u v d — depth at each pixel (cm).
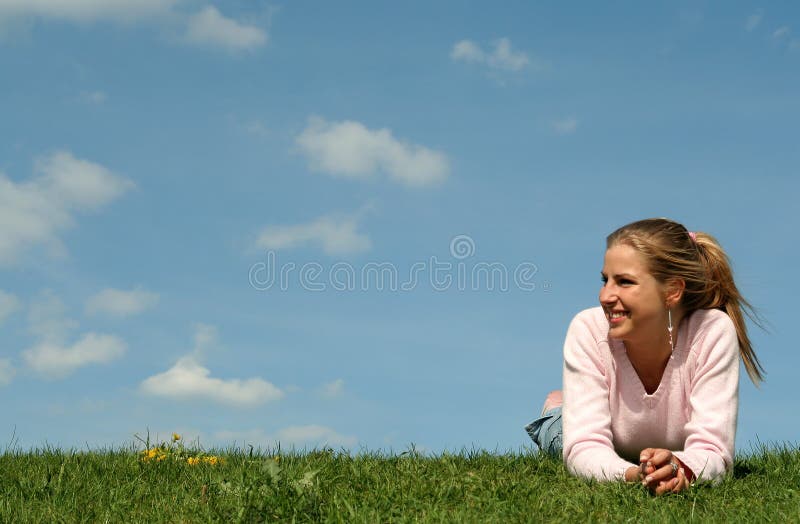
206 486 518
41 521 477
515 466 585
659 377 546
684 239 526
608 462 514
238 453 713
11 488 549
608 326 550
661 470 482
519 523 440
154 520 472
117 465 634
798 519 442
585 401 544
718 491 498
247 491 476
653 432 554
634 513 452
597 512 460
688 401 542
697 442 517
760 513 453
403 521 435
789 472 559
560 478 537
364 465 583
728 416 521
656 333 525
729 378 527
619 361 547
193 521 458
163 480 580
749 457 655
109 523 471
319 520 450
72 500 521
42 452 725
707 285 531
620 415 554
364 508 453
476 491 502
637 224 528
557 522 440
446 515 452
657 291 514
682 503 473
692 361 535
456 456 630
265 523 448
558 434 619
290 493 472
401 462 610
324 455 621
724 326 530
